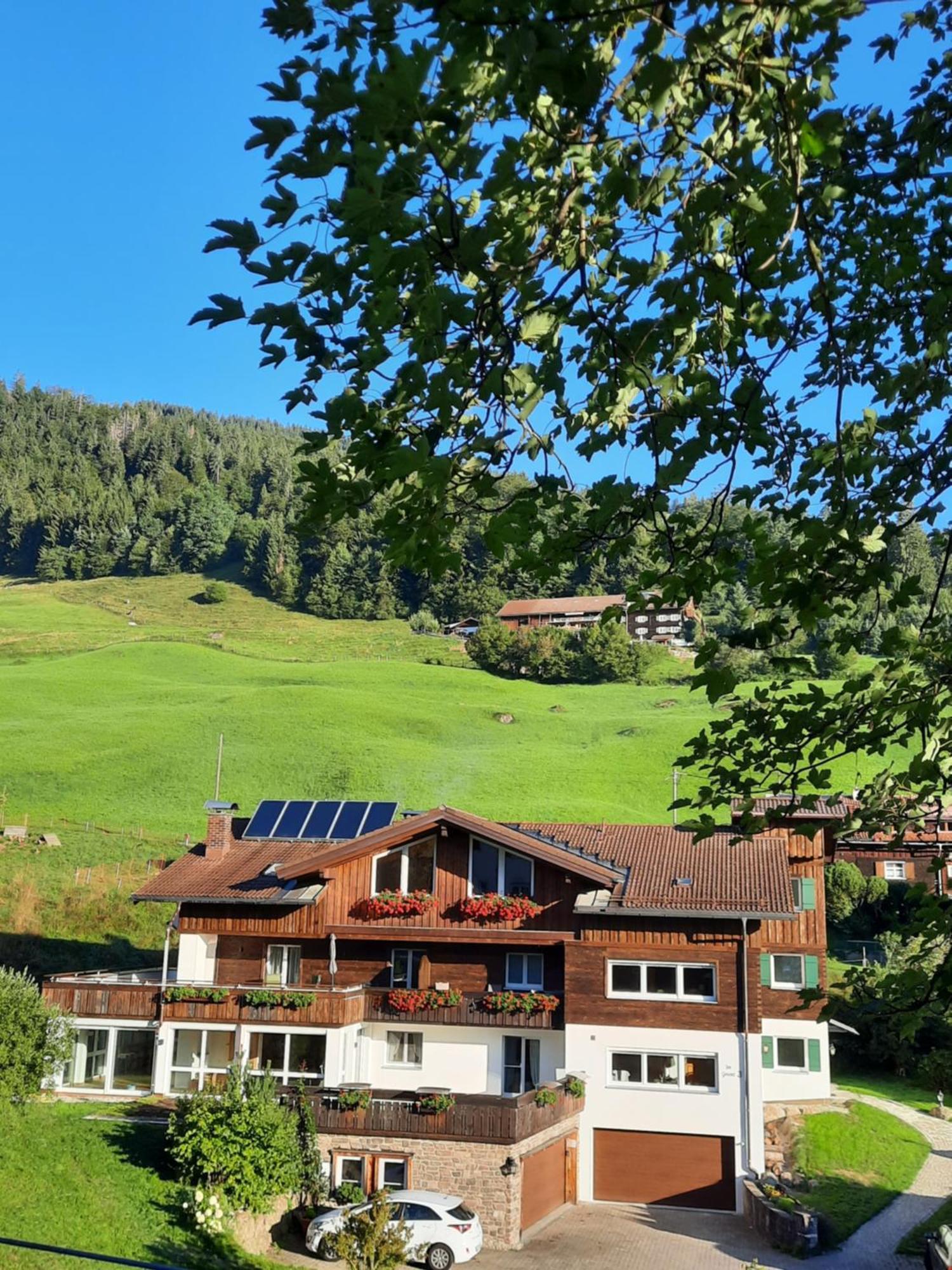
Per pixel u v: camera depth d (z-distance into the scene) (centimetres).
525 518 560
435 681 11994
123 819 6969
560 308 529
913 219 693
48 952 4500
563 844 3400
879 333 746
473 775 8356
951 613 732
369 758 8625
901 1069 4150
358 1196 2589
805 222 554
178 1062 3142
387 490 523
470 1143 2606
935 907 712
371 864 3238
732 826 766
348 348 518
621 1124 2917
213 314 504
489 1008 3059
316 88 431
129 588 19112
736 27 451
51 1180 2389
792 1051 3406
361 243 469
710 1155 2866
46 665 12194
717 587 675
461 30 404
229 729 9269
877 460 655
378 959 3216
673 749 8962
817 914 3425
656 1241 2570
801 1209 2588
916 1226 2634
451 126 429
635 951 2989
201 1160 2409
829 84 478
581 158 488
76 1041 3181
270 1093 2586
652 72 424
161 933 4947
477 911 3088
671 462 614
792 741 748
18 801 7269
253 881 3338
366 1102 2684
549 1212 2792
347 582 17125
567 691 11906
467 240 461
